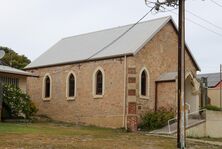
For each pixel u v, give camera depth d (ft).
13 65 191.52
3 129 86.69
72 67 127.54
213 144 90.22
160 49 120.26
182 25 77.15
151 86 117.19
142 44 113.91
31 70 139.95
